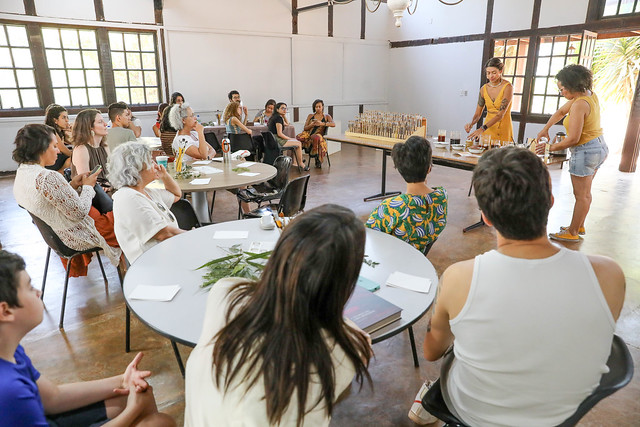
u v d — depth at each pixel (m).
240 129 6.26
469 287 0.97
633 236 3.86
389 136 5.11
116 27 6.82
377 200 5.11
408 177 1.96
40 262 3.34
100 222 2.63
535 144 3.85
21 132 2.30
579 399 0.98
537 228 0.93
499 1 7.70
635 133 6.32
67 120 4.18
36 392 1.06
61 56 6.55
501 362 0.96
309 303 0.72
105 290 2.90
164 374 2.07
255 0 7.99
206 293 1.45
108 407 1.33
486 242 3.78
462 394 1.10
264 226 2.06
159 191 2.64
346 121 9.78
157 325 1.26
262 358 0.73
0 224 4.18
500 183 0.92
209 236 1.98
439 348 1.24
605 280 0.92
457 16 8.42
